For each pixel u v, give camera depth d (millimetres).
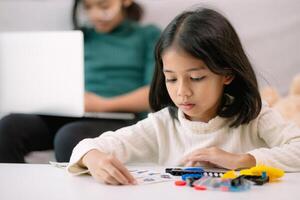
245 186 687
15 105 1545
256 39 1887
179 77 872
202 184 694
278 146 938
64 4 2076
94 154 810
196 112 908
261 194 661
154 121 1064
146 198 640
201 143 1017
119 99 1788
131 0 1975
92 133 1427
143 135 1043
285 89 1852
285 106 1764
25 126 1509
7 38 1517
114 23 1946
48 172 825
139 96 1773
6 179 765
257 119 1013
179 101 881
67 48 1444
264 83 1854
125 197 646
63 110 1479
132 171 830
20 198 644
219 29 916
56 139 1446
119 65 1911
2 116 1676
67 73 1455
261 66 1876
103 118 1670
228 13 1905
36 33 1479
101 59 1933
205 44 879
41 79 1489
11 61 1521
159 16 1986
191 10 994
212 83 889
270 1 1871
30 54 1492
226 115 991
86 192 678
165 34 926
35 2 2098
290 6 1858
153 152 1074
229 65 925
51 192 678
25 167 869
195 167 861
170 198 638
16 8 2107
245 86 976
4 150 1432
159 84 1026
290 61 1858
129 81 1903
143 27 1949
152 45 1893
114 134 996
